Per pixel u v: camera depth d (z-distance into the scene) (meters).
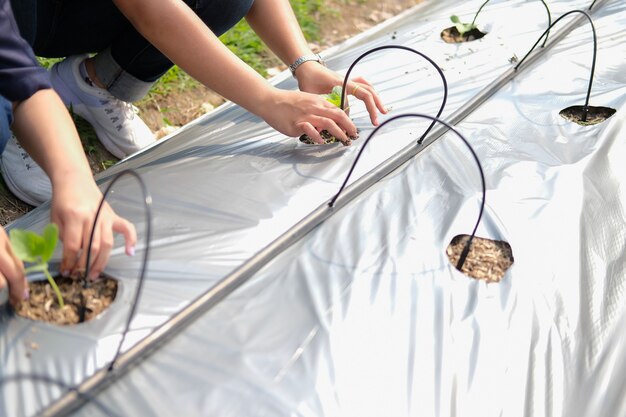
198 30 1.59
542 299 1.27
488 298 1.25
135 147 2.20
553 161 1.65
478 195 1.50
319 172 1.58
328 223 1.40
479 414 1.08
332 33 3.48
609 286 1.34
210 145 1.80
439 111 1.73
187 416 0.98
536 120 1.85
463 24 2.37
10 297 1.13
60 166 1.20
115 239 1.33
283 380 1.05
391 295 1.22
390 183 1.55
